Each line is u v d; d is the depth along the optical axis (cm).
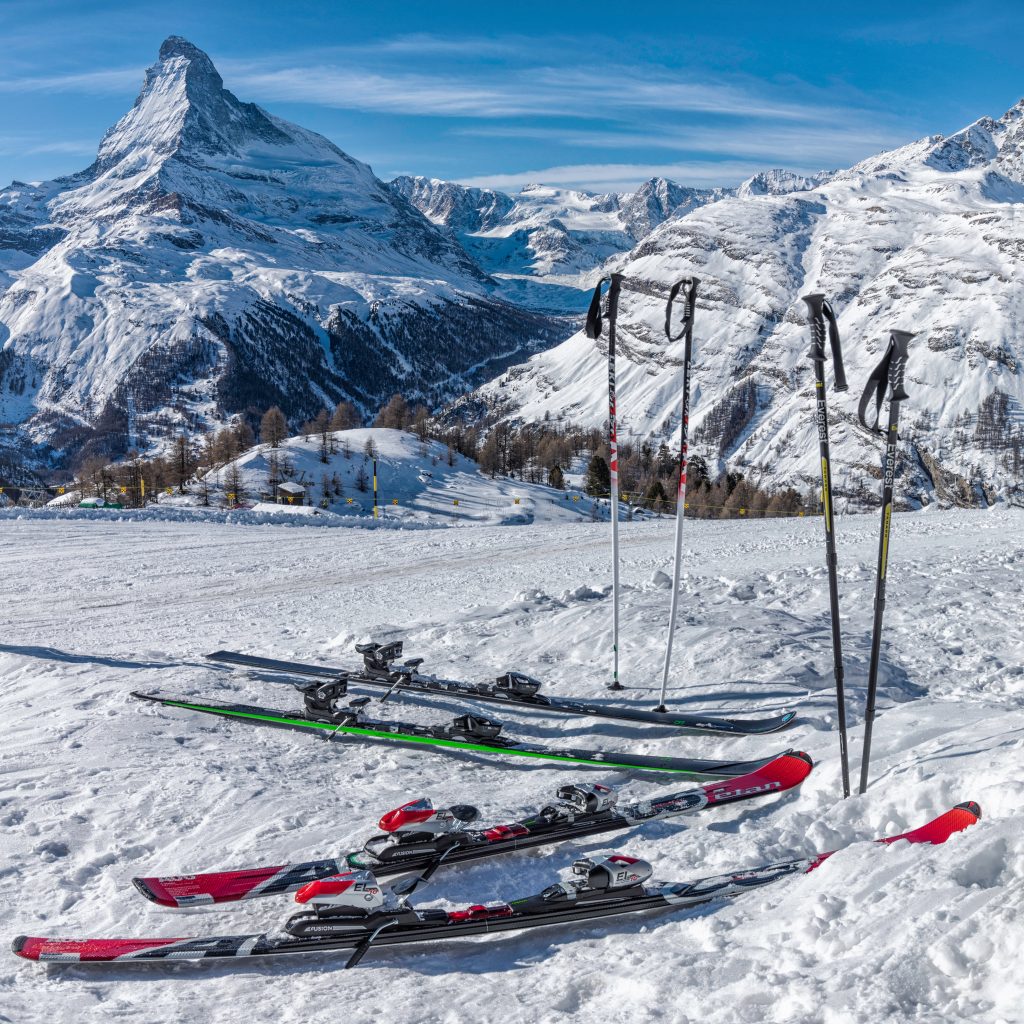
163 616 1350
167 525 2639
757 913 375
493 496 8550
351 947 383
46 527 2473
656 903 396
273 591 1572
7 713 797
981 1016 263
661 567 1702
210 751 674
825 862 397
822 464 498
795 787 550
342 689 736
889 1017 268
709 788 540
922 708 670
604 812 504
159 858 494
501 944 388
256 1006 346
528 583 1572
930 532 2219
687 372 722
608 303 760
